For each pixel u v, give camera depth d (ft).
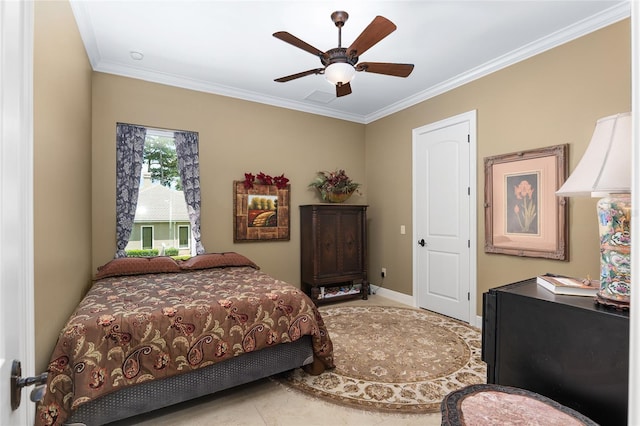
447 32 9.22
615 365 3.48
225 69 11.62
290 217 14.96
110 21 8.68
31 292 2.66
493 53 10.44
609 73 8.43
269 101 14.35
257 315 7.25
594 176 3.95
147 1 7.84
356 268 15.19
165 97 12.23
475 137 11.73
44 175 5.36
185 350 6.26
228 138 13.48
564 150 9.23
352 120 16.79
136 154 11.69
